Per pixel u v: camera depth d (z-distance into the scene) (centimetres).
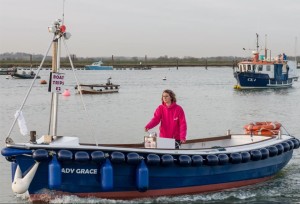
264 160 1320
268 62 6569
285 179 1400
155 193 1152
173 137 1226
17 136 2264
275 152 1318
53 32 1124
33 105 4066
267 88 6600
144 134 2411
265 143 1345
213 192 1233
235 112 3609
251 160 1262
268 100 4812
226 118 3195
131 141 2195
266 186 1320
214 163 1173
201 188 1209
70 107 3903
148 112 3559
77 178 1077
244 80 6488
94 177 1087
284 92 6059
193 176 1181
